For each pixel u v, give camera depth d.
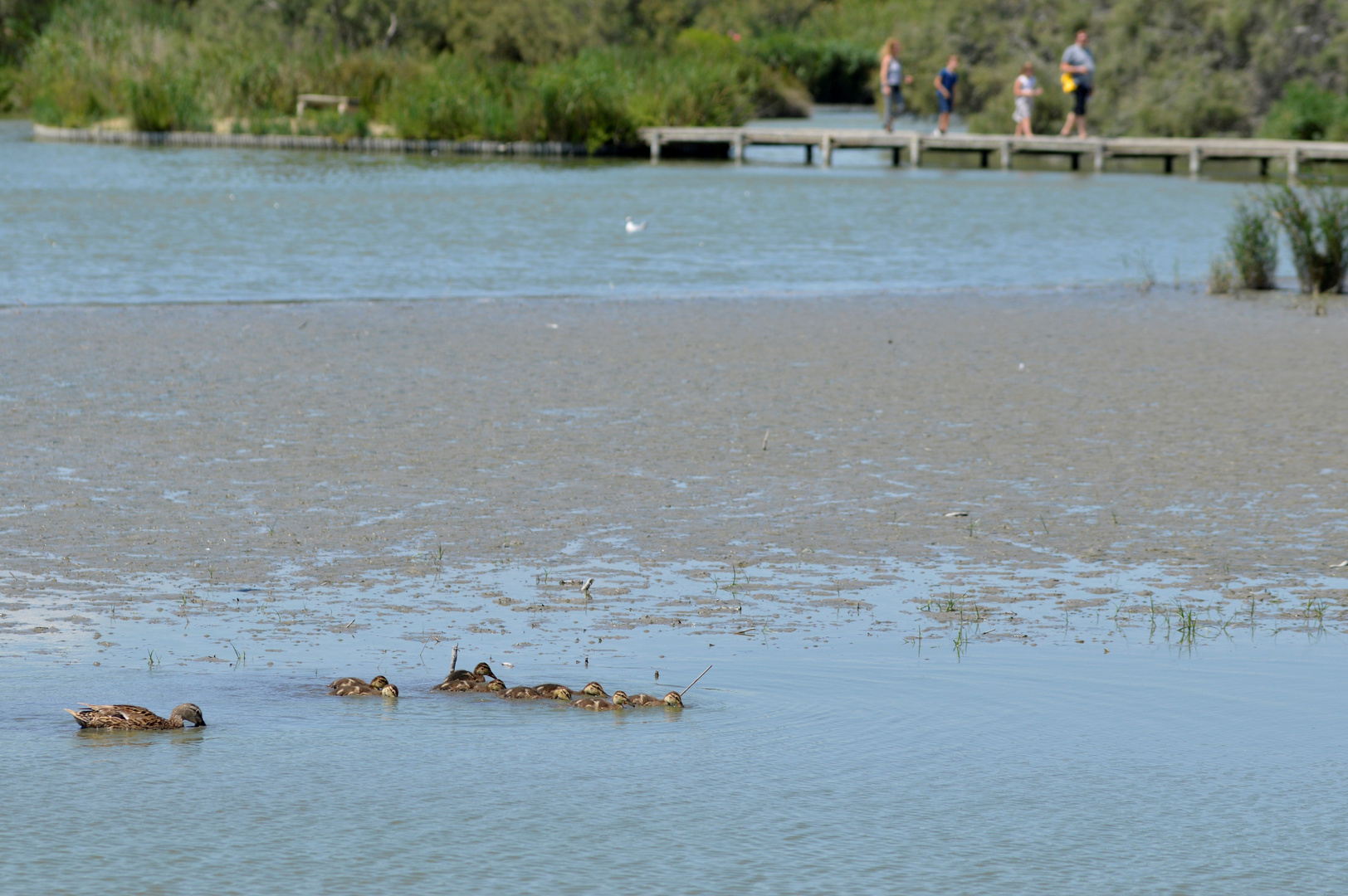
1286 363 40.31
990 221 79.56
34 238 64.75
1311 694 16.92
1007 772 14.43
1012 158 126.88
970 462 29.05
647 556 22.81
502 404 33.75
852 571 22.17
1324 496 26.62
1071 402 34.97
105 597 20.28
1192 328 46.78
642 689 16.91
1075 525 24.77
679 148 128.88
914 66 141.62
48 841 12.53
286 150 123.62
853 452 29.75
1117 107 128.38
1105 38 131.62
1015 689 17.00
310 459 28.48
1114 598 20.97
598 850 12.52
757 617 19.94
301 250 63.59
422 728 15.48
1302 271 56.66
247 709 16.00
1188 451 30.03
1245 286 57.81
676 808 13.45
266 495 25.86
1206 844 12.84
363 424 31.52
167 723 15.38
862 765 14.60
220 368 37.41
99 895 11.55
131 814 13.15
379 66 135.75
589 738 15.28
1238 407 34.44
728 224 76.56
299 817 13.10
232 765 14.34
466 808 13.39
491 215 78.75
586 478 27.41
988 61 138.25
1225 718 16.08
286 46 149.12
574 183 99.31
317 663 17.72
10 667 17.25
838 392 35.78
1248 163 119.56
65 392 34.03
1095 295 54.59
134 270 56.31
